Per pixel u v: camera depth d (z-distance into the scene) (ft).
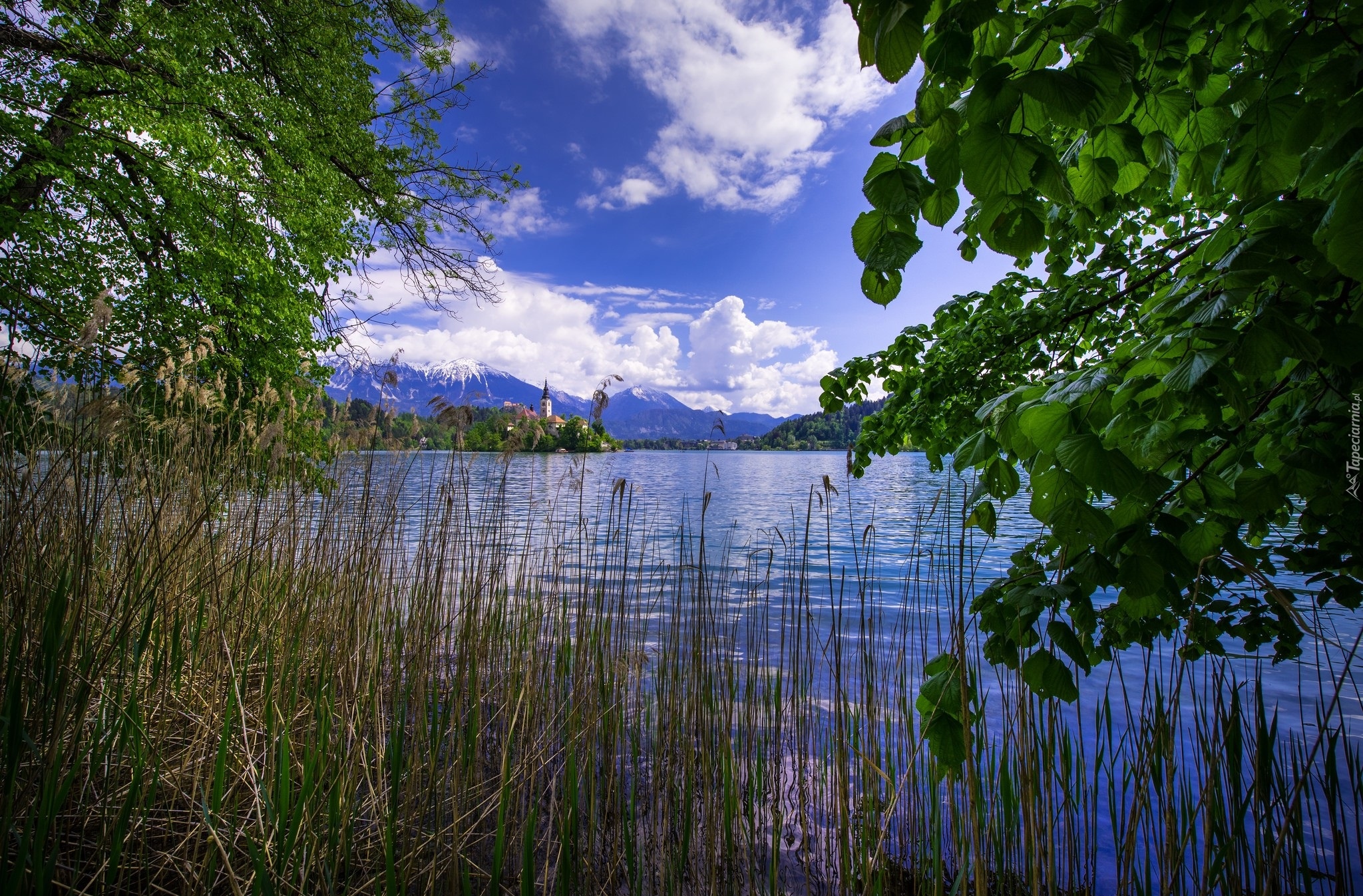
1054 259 8.57
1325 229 2.92
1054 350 9.83
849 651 16.70
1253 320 3.33
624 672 11.76
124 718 6.64
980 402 9.75
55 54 21.33
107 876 6.20
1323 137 3.28
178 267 24.13
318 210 27.50
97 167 22.31
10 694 5.80
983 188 3.05
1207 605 6.16
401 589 13.38
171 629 8.71
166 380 10.75
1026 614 4.26
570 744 8.28
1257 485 4.31
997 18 3.14
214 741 8.23
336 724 9.36
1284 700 14.82
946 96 3.12
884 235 3.50
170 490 9.99
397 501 13.34
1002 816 8.75
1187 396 3.44
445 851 8.20
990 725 12.01
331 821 6.89
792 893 8.28
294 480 11.60
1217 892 7.66
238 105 24.44
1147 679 7.07
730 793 9.01
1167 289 7.36
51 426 8.30
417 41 32.07
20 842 5.72
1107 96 2.90
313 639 10.52
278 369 25.45
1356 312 3.33
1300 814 7.08
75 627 6.47
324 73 28.60
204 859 6.93
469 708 10.50
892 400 10.81
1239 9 3.26
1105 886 8.66
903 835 9.36
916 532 10.32
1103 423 3.49
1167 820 6.06
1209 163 4.50
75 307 20.61
